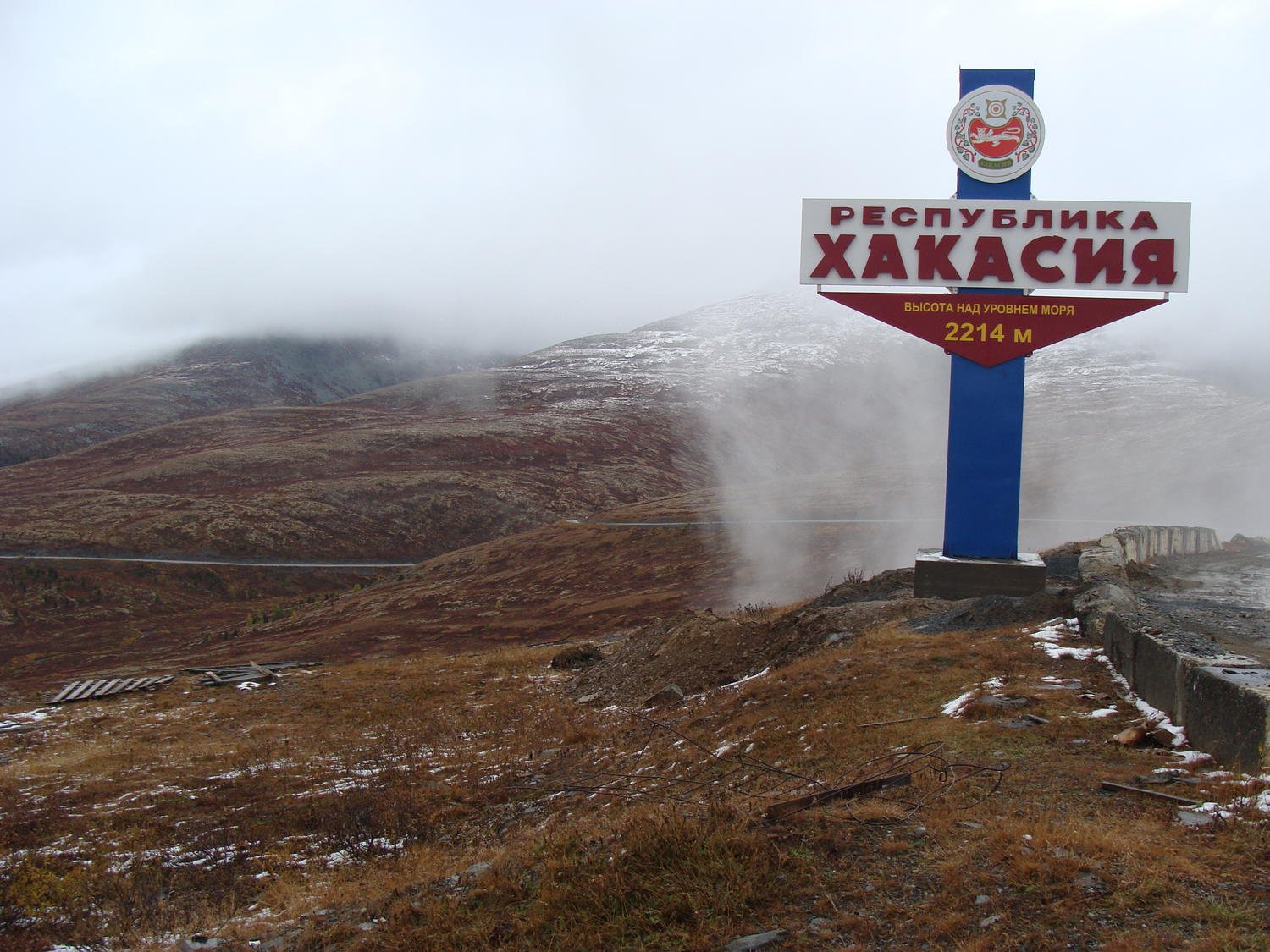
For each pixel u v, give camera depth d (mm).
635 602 57156
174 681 28094
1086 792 6289
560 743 13727
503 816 9930
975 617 13719
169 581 95312
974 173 16328
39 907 8375
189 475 135375
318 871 8734
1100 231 15883
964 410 16625
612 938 4957
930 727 8547
